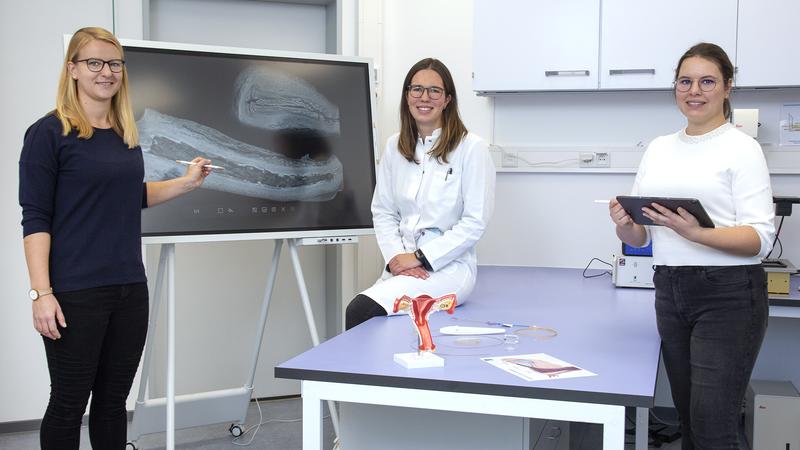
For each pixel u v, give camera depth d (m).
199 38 3.69
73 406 2.12
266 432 3.44
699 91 1.98
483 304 2.70
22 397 3.46
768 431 3.00
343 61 3.27
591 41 3.38
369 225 3.22
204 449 3.22
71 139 2.06
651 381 1.62
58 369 2.10
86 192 2.07
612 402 1.52
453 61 3.84
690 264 1.98
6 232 3.38
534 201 3.76
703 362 1.94
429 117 2.66
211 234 2.92
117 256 2.13
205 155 2.97
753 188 1.94
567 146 3.71
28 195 2.04
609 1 3.34
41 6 3.36
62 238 2.07
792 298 2.78
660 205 1.93
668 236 2.05
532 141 3.75
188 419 3.18
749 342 1.93
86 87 2.10
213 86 3.02
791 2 3.17
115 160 2.12
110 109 2.20
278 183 3.08
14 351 3.43
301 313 3.95
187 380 3.78
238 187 3.00
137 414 3.10
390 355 1.87
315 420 1.73
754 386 3.21
